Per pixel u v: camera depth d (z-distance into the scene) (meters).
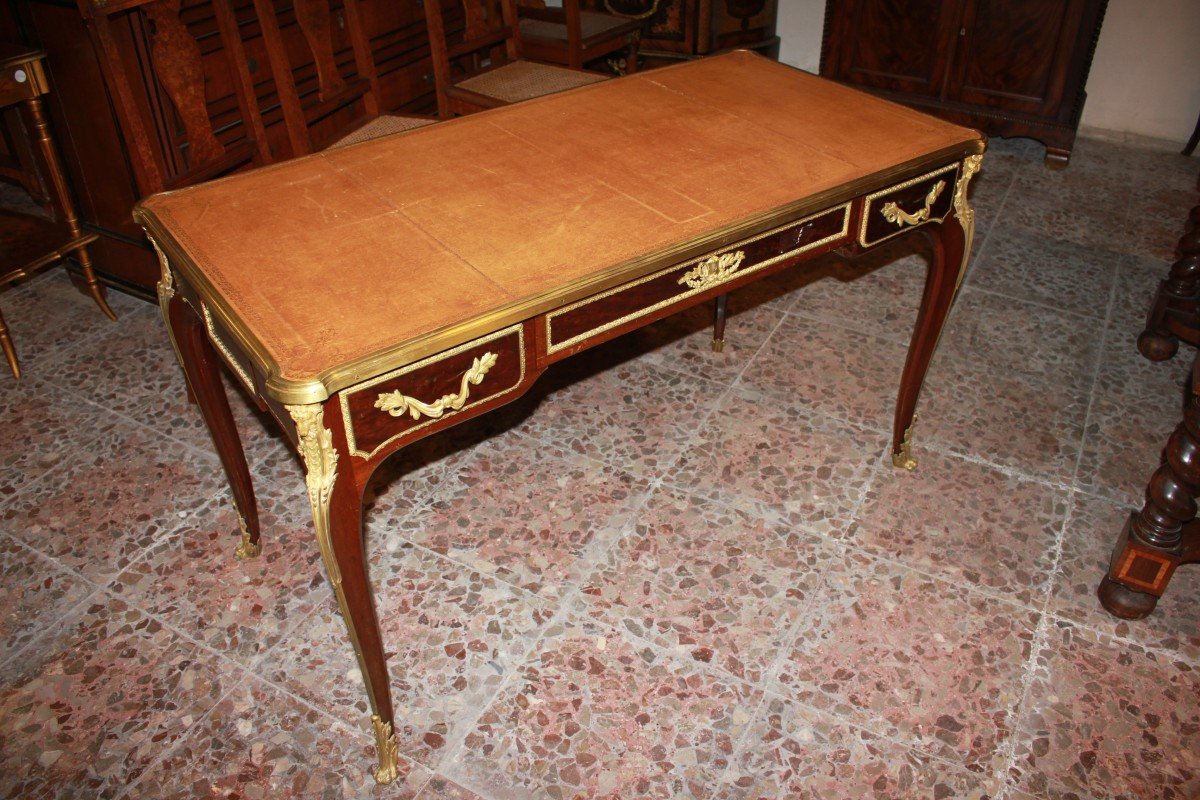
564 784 1.60
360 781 1.59
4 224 2.67
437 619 1.88
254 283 1.36
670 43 4.20
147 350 2.65
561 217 1.54
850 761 1.64
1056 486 2.24
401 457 2.28
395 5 3.34
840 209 1.71
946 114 3.85
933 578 2.00
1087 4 3.38
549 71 2.97
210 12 2.61
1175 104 3.90
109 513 2.11
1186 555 1.82
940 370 2.62
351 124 2.63
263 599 1.92
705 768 1.62
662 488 2.21
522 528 2.10
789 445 2.35
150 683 1.74
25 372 2.54
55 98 2.50
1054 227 3.33
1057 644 1.86
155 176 2.28
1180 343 2.74
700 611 1.91
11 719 1.67
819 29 4.41
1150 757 1.65
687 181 1.66
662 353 2.68
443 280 1.36
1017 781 1.61
